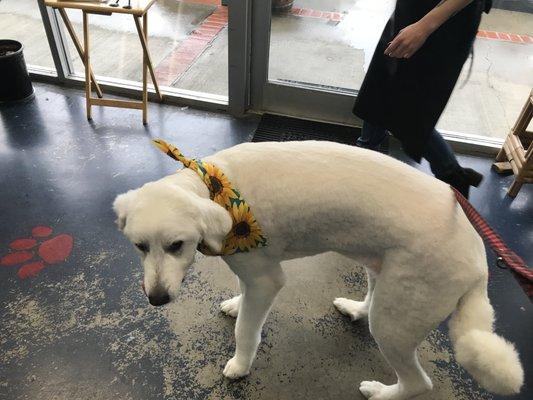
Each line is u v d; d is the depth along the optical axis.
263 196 1.15
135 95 3.04
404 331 1.18
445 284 1.08
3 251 1.97
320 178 1.13
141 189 1.09
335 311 1.82
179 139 2.68
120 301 1.80
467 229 1.11
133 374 1.58
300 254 1.32
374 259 1.19
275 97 2.90
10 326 1.70
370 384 1.53
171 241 1.02
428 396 1.57
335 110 2.86
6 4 3.96
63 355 1.62
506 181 2.52
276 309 1.81
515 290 1.93
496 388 0.99
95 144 2.61
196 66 3.33
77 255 1.97
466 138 2.72
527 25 3.00
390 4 2.77
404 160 2.61
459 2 1.54
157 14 3.99
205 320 1.75
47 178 2.36
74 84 3.11
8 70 2.77
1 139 2.60
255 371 1.61
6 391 1.52
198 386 1.56
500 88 3.06
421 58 1.78
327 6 2.76
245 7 2.48
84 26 2.53
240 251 1.21
